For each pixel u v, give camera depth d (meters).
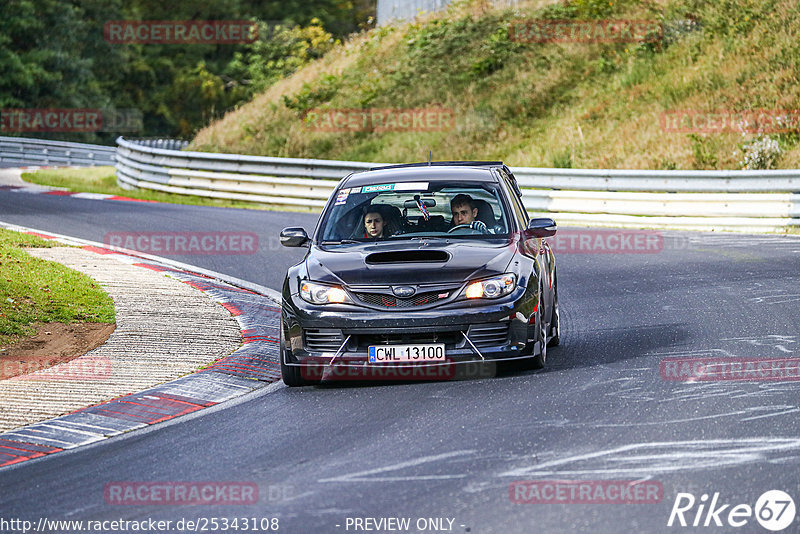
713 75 85.44
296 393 26.38
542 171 65.56
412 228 28.94
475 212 29.06
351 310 25.81
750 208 57.16
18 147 137.00
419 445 20.55
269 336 33.44
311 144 98.62
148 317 35.78
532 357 26.70
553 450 19.70
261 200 78.00
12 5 176.62
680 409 22.33
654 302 37.03
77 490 18.92
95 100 186.38
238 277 45.88
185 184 83.38
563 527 15.65
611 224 62.12
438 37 109.00
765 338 29.92
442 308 25.59
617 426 21.19
